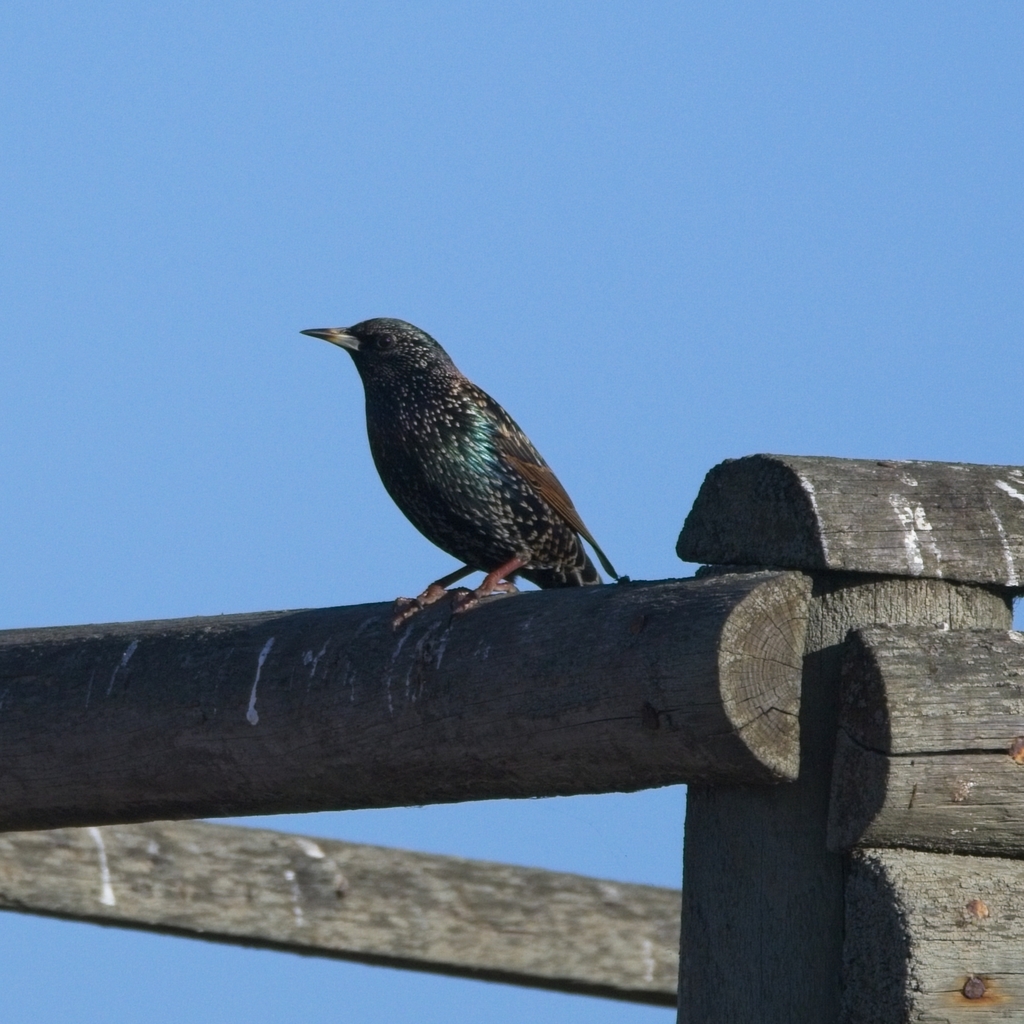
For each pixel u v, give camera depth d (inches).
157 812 330.3
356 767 292.5
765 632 241.4
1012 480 259.6
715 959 252.5
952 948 230.8
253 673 308.3
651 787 258.1
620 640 251.6
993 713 235.8
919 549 249.1
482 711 270.8
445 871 404.2
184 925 387.5
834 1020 241.0
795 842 245.8
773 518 253.9
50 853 382.9
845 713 241.4
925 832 236.7
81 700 331.0
